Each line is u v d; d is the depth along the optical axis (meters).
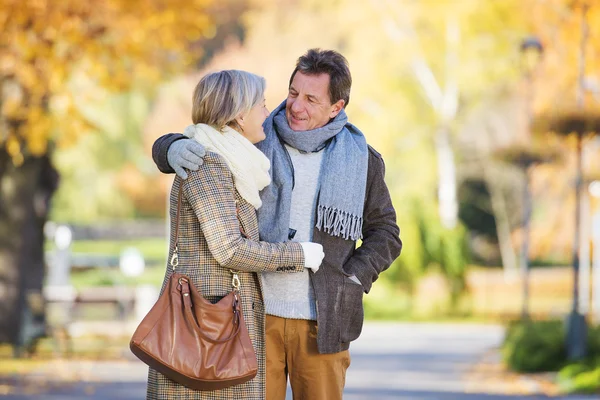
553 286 59.69
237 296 7.92
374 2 57.38
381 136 58.09
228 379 7.59
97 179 76.12
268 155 8.47
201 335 7.59
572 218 48.09
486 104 59.00
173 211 8.05
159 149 8.16
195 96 8.09
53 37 25.89
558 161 34.75
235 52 62.44
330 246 8.48
